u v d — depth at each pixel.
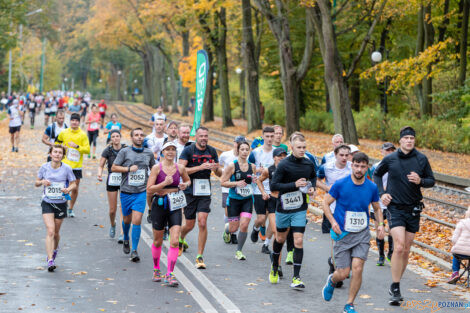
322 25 43.00
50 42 152.12
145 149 15.66
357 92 65.44
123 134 62.56
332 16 44.12
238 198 15.91
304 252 17.03
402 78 41.47
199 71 23.39
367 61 62.22
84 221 20.53
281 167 13.02
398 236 12.25
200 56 23.23
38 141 50.53
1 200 24.03
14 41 70.75
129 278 13.50
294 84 50.44
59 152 14.30
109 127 33.56
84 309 11.08
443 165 35.16
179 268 14.63
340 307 11.82
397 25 58.47
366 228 11.39
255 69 60.84
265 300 12.16
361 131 54.16
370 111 55.03
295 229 13.02
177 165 13.34
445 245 18.38
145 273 14.01
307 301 12.19
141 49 136.25
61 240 17.41
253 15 67.69
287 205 12.98
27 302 11.42
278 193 13.23
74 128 20.70
